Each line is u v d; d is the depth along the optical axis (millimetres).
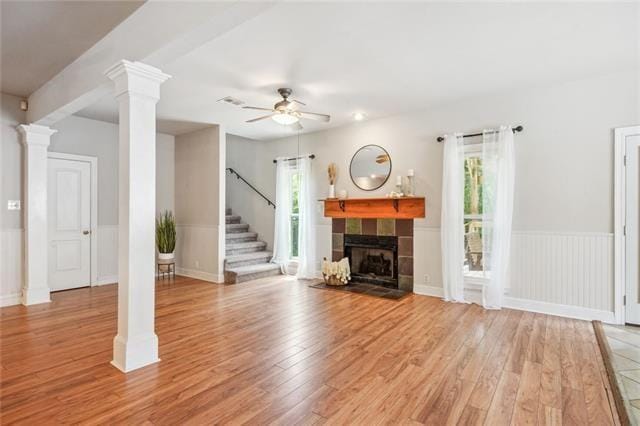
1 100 4012
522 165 3975
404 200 4824
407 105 4500
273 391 2154
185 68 3305
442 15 2424
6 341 2953
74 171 5039
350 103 4410
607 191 3541
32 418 1858
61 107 3428
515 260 4012
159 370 2430
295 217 6289
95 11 2391
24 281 4191
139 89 2463
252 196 7117
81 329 3275
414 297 4543
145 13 2320
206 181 5836
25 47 2891
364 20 2479
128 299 2434
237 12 1860
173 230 5980
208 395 2102
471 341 2998
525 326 3395
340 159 5594
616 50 2975
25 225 4160
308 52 2980
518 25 2561
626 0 2244
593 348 2855
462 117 4387
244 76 3504
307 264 5863
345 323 3475
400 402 2043
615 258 3498
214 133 5688
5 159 4070
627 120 3439
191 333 3178
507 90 3967
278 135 6285
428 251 4680
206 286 5246
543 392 2164
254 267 5891
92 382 2252
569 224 3727
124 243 2477
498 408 1989
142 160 2500
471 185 4355
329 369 2459
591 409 1982
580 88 3660
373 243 5219
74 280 5035
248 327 3354
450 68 3340
